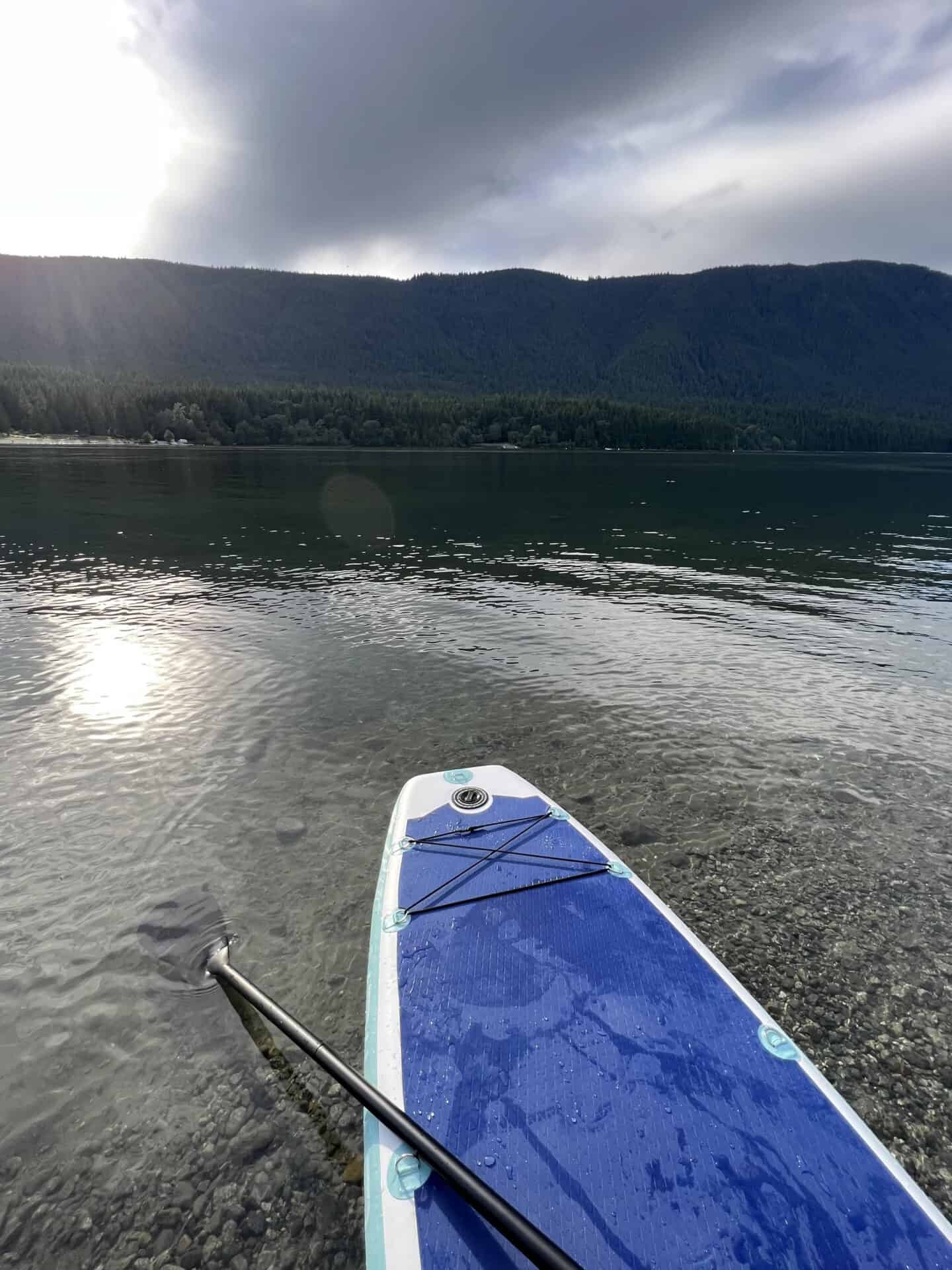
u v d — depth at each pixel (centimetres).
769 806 191
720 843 175
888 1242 83
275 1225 100
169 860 166
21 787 194
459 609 380
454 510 871
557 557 551
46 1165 106
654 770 207
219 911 150
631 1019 109
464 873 139
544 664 290
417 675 275
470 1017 109
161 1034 125
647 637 332
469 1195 84
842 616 374
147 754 212
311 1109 114
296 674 274
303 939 144
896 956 143
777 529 720
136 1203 102
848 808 190
